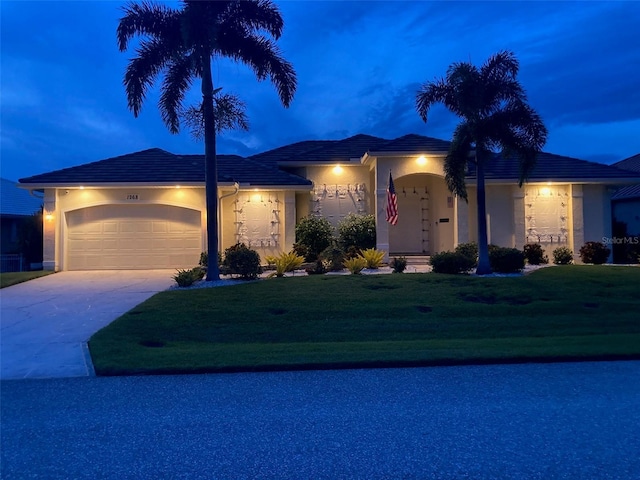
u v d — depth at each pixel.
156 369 8.42
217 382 7.86
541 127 16.34
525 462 4.94
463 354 9.05
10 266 24.62
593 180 21.16
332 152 23.30
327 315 12.62
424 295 14.09
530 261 20.61
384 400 6.88
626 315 12.77
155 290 15.74
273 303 13.42
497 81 16.47
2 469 4.98
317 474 4.77
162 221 20.53
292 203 21.11
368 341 10.87
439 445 5.34
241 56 16.69
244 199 20.95
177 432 5.82
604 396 6.94
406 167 20.31
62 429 5.97
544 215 21.55
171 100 16.69
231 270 16.45
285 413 6.41
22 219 29.52
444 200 22.12
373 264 18.47
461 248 19.08
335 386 7.57
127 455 5.24
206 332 11.48
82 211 20.47
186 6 15.75
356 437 5.59
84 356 9.50
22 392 7.47
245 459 5.09
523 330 11.62
